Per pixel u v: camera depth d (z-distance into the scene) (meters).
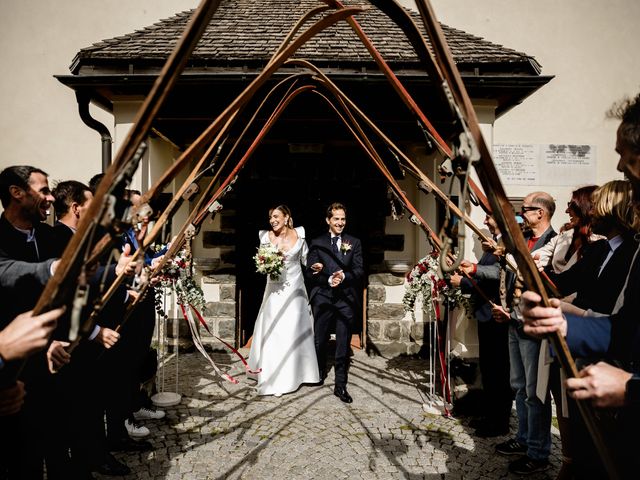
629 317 1.40
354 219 6.24
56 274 1.06
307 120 4.78
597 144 7.04
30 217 2.38
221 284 6.17
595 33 7.08
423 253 6.01
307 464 3.15
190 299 4.11
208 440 3.51
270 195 6.28
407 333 6.14
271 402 4.34
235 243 6.18
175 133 5.15
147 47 4.74
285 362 4.59
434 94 4.32
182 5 7.03
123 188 1.05
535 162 7.00
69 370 2.42
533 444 3.02
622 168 1.39
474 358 4.44
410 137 5.11
